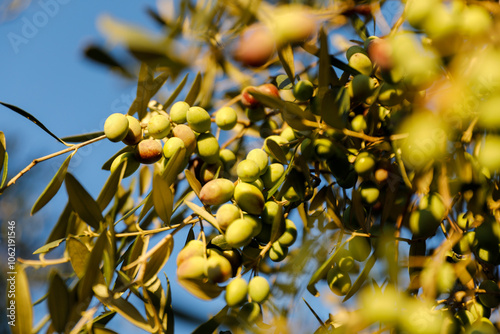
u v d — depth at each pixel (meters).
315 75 0.78
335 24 0.74
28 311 0.67
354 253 0.73
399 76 0.68
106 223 0.70
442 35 0.65
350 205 0.76
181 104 0.78
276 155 0.75
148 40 0.49
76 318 0.67
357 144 0.75
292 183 0.75
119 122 0.75
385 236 0.70
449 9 0.65
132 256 0.72
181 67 0.51
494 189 0.70
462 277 0.70
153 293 0.72
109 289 0.68
